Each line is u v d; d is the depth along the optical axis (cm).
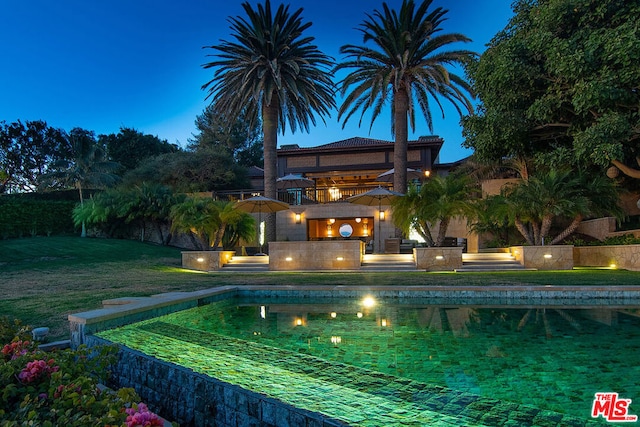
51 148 4331
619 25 1141
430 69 1855
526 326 621
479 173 2281
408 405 304
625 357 453
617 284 876
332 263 1516
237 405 312
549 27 1295
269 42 1902
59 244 1884
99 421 187
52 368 261
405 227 1570
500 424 276
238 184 3062
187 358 430
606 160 1103
